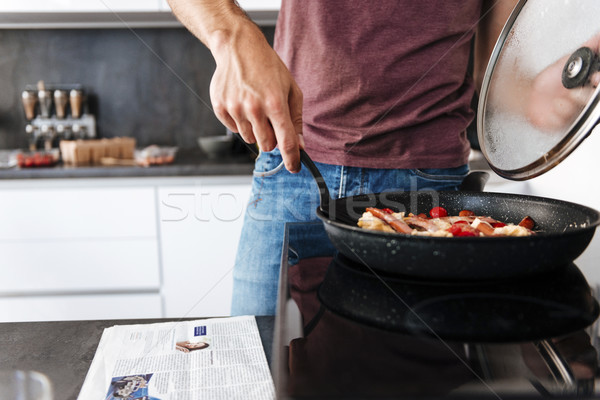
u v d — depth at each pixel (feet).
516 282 1.53
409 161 2.82
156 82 7.52
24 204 5.83
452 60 2.73
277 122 1.97
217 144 6.72
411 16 2.64
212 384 1.69
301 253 1.93
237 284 3.06
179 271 6.06
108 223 5.93
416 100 2.76
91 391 1.65
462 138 2.94
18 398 1.61
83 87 7.48
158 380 1.72
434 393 0.93
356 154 2.84
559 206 1.98
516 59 2.11
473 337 1.16
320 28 2.73
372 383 0.96
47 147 7.04
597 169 2.86
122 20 6.69
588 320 1.25
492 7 2.79
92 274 5.98
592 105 1.67
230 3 2.32
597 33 1.71
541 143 1.91
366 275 1.66
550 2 1.98
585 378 0.97
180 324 2.17
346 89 2.79
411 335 1.19
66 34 7.30
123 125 7.61
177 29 7.38
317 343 1.15
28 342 2.00
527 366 1.01
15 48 7.29
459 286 1.51
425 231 1.95
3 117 7.39
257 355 1.89
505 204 2.19
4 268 5.90
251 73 2.02
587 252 1.83
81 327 2.15
